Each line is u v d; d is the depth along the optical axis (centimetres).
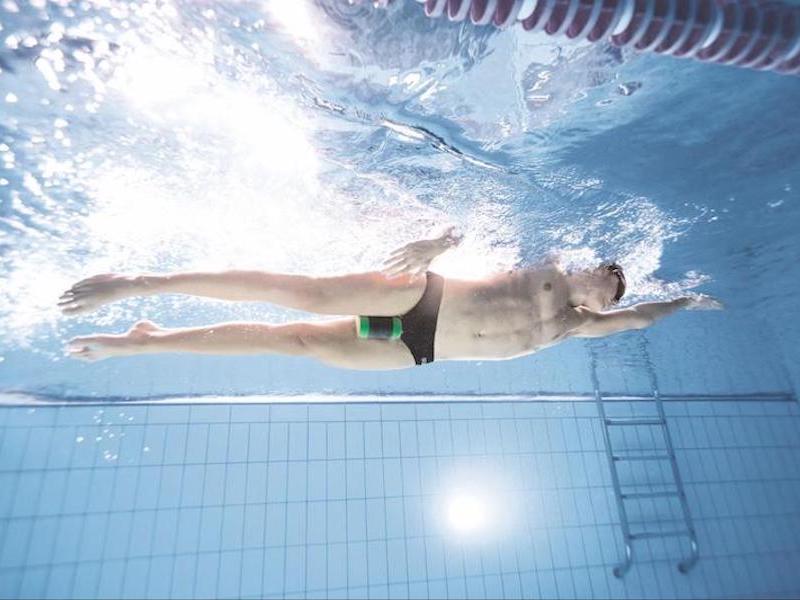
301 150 361
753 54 266
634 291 623
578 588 650
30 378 525
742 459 844
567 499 698
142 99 318
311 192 402
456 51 284
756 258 619
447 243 281
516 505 671
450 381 698
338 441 623
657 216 487
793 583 758
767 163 430
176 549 525
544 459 712
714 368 874
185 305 527
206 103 322
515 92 316
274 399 616
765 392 949
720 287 676
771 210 514
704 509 776
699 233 536
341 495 600
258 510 564
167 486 544
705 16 250
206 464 563
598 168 404
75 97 314
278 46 283
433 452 661
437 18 262
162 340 282
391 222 437
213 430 580
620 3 239
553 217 450
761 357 884
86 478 523
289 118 334
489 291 313
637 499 736
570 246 490
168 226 431
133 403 561
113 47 286
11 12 263
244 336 292
